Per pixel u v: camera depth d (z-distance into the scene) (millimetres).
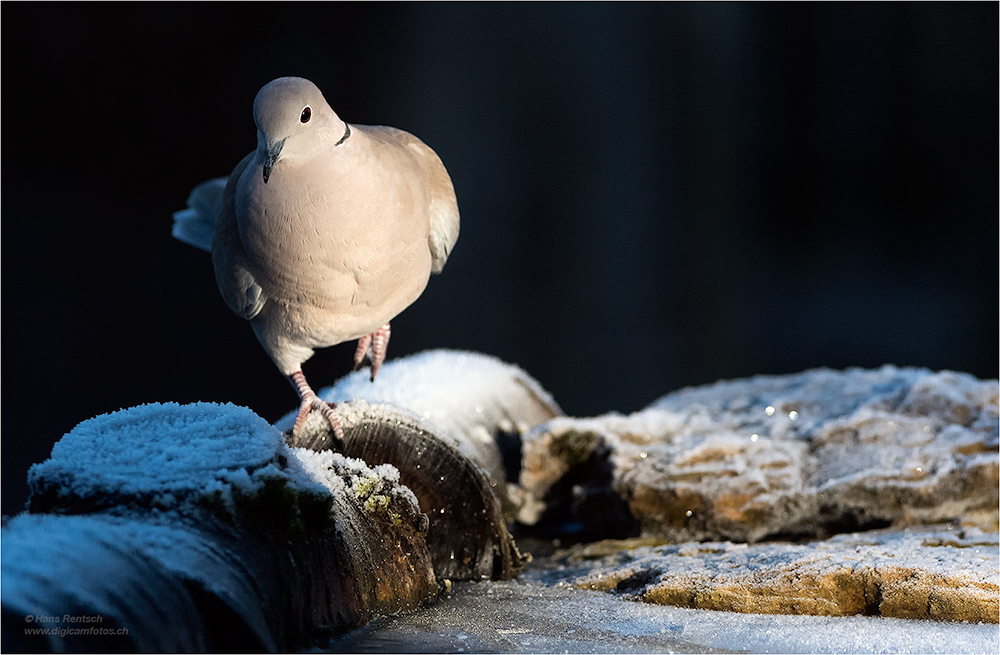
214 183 6422
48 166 17297
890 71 18969
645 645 3842
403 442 4891
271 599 3471
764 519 6043
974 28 18234
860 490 6047
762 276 19375
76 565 3008
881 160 19094
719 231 19703
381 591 4230
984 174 18266
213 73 18172
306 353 5352
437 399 6797
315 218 4484
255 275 4883
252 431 3916
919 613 4203
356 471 4414
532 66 19734
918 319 17938
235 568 3375
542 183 19797
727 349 18141
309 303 4859
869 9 18969
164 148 17953
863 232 19172
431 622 4164
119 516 3455
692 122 19812
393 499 4520
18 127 17062
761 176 19766
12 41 16953
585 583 5012
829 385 7445
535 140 19781
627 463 6410
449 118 19531
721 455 6328
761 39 19609
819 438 6586
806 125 19516
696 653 3748
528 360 17984
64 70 17328
